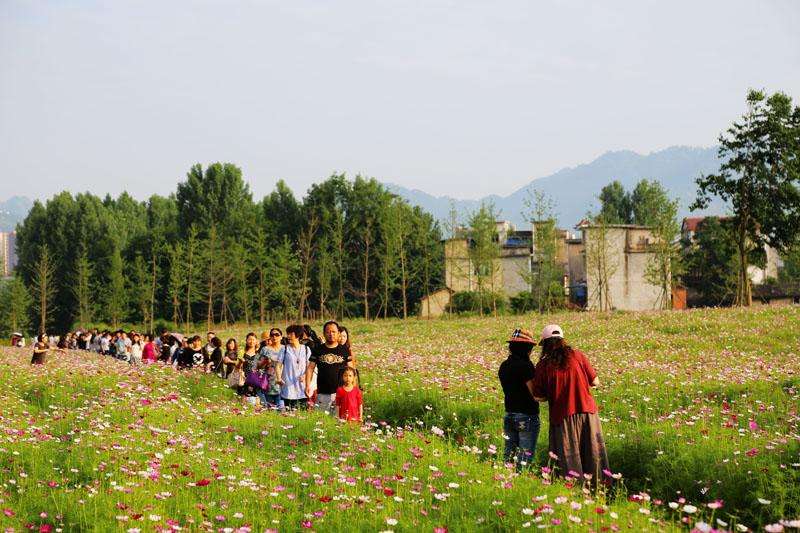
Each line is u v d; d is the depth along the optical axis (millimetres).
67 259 108625
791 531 8148
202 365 24516
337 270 91750
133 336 32500
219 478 9789
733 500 9953
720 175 60500
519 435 11758
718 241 88812
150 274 98000
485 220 75500
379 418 18000
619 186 125625
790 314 38281
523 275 74938
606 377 20047
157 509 8500
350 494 9258
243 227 100812
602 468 10680
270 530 7680
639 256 85688
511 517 8188
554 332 11281
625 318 44719
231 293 93375
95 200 116688
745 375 18562
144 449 11367
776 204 58812
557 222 73375
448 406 17062
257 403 18219
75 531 8016
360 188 97438
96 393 19109
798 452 10578
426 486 9602
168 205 128750
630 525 7816
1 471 9953
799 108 58594
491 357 27594
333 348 15617
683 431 12555
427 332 47938
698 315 41750
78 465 10414
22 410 16203
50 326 107250
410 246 90500
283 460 11406
